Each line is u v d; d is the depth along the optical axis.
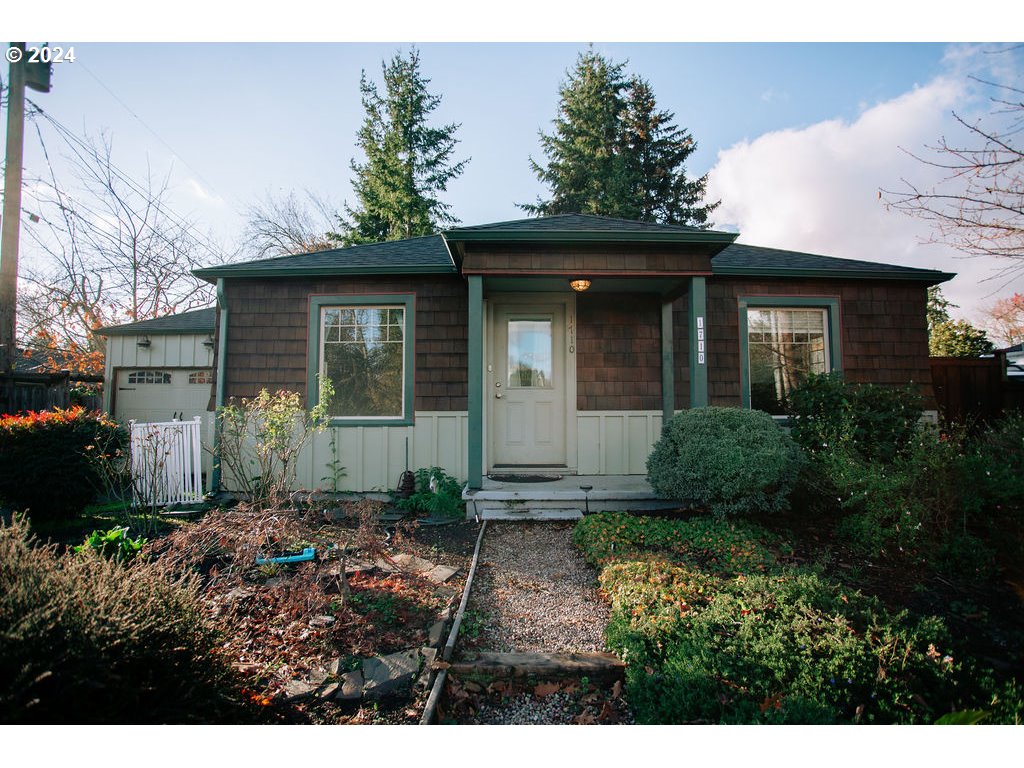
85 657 1.44
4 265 7.23
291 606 2.98
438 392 6.43
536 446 6.62
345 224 19.05
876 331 6.81
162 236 16.42
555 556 4.23
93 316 15.33
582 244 5.33
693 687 2.02
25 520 1.87
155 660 1.70
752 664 2.13
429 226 19.08
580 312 6.65
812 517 4.89
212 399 6.52
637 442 6.55
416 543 4.60
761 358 6.79
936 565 3.67
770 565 3.58
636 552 3.82
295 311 6.51
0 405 7.18
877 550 3.93
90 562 1.85
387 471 6.36
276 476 6.07
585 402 6.57
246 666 2.39
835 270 6.61
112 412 9.79
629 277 5.43
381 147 19.25
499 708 2.24
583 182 19.41
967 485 3.96
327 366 6.54
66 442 5.20
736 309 6.69
